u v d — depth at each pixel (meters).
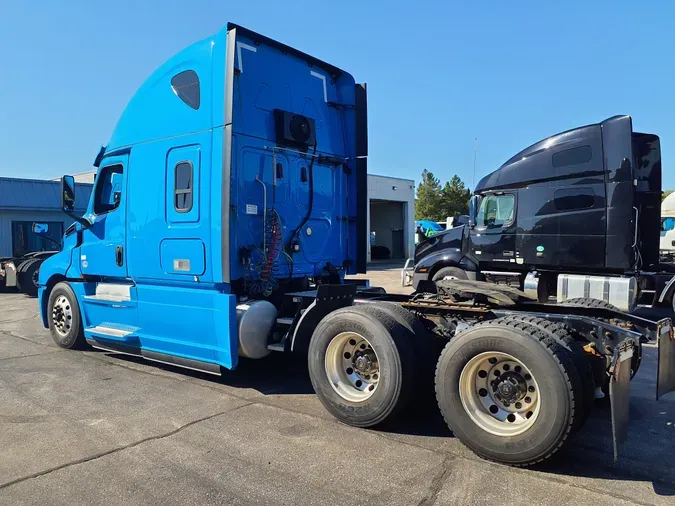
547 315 4.16
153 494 3.24
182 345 5.62
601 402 4.85
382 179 35.31
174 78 5.77
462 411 3.81
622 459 3.79
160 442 4.07
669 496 3.22
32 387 5.59
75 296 7.22
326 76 6.72
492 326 3.74
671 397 5.35
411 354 4.21
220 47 5.30
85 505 3.11
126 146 6.31
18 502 3.14
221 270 5.20
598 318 4.50
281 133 5.86
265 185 5.70
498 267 11.40
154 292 5.91
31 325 9.85
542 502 3.14
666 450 3.96
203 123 5.42
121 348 6.45
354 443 4.05
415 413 4.75
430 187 68.06
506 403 3.73
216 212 5.24
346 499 3.17
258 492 3.26
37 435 4.22
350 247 6.98
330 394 4.53
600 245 9.79
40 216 24.30
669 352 4.13
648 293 10.25
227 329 5.13
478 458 3.78
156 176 5.89
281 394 5.35
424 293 5.44
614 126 9.59
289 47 6.04
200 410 4.84
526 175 10.69
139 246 6.09
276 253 5.64
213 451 3.89
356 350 4.54
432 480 3.42
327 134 6.67
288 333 5.18
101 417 4.65
